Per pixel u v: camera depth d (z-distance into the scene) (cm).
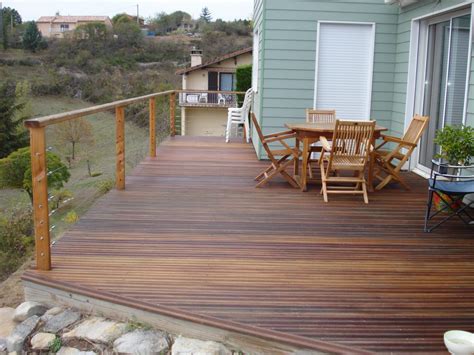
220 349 263
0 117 2222
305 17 719
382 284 318
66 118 344
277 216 463
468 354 228
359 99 746
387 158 570
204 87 2312
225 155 795
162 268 337
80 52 3131
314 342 249
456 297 301
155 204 496
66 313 304
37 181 320
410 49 668
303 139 557
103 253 362
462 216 470
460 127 499
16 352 281
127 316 290
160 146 884
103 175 1522
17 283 416
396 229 430
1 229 767
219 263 347
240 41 3544
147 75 3061
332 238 404
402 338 254
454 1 543
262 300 292
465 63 546
